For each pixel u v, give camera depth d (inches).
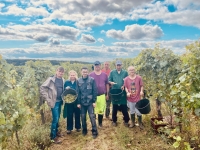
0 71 164.2
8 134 151.5
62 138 218.5
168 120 208.8
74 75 221.0
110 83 240.7
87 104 214.8
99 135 219.8
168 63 208.1
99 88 231.3
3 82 164.7
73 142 207.8
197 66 144.9
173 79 197.8
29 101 255.4
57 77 214.4
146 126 224.1
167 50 217.9
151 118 223.1
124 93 232.5
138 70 271.4
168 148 166.9
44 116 279.9
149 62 249.4
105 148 189.6
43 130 205.9
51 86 206.1
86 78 215.6
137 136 204.5
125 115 235.5
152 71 243.6
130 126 230.2
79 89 215.6
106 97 250.4
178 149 154.5
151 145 178.4
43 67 297.1
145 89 266.5
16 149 175.0
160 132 200.7
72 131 238.7
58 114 215.9
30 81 267.6
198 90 142.2
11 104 162.7
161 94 202.5
